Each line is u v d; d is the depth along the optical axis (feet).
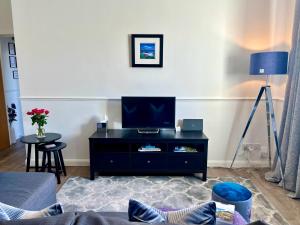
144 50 10.51
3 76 14.32
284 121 9.50
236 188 6.36
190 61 10.62
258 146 11.09
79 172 10.43
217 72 10.68
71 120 11.03
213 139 11.14
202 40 10.48
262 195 8.41
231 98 10.80
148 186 9.11
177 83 10.78
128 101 10.43
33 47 10.51
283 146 9.32
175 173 10.19
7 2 13.23
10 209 3.44
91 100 10.89
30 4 10.20
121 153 9.69
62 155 10.92
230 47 10.50
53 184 6.62
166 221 3.47
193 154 9.66
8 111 14.98
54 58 10.59
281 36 10.33
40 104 10.91
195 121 10.80
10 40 15.14
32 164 11.14
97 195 8.39
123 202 7.93
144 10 10.28
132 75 10.75
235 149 11.18
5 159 12.27
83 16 10.32
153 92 10.87
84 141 11.16
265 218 7.04
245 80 10.71
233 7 10.25
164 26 10.38
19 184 5.96
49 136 9.80
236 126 11.04
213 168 11.03
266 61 8.79
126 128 10.89
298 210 7.48
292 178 8.64
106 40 10.48
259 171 10.65
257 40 10.44
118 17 10.34
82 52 10.57
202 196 8.36
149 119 10.54
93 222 2.72
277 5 10.20
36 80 10.75
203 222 3.27
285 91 9.48
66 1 10.21
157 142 9.54
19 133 16.20
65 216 2.80
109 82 10.80
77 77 10.75
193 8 10.26
